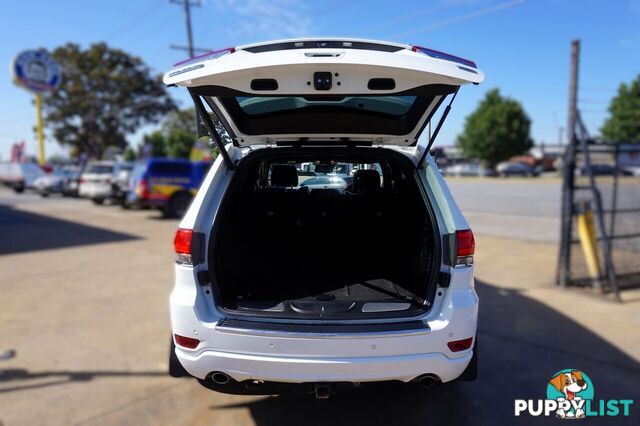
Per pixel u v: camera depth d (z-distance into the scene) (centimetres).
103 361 381
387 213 372
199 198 273
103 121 4297
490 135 5469
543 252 789
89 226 1178
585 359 382
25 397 325
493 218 1279
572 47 566
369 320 248
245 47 236
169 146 4247
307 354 239
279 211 375
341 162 423
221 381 259
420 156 305
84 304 528
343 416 307
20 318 481
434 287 257
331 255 366
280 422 300
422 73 220
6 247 885
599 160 614
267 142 338
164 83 242
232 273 296
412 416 307
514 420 302
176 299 255
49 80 3162
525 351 397
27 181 2545
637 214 694
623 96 4944
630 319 470
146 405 318
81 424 295
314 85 231
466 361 254
